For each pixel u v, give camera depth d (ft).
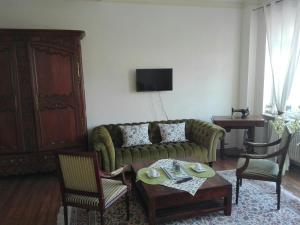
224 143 15.14
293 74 12.10
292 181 11.22
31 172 11.78
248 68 14.79
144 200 8.85
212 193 8.21
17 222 8.61
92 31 12.92
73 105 11.96
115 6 12.98
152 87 13.85
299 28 11.56
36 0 12.07
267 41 13.53
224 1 14.29
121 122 14.03
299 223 8.16
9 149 11.44
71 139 12.15
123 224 8.28
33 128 11.51
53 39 11.21
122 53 13.44
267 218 8.45
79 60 11.77
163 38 13.85
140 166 9.94
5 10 11.89
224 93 15.38
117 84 13.65
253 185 10.80
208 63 14.79
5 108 11.12
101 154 10.96
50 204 9.71
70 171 7.30
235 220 8.36
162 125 13.37
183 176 8.83
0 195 10.44
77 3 12.54
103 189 7.91
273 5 12.98
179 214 8.16
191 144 12.57
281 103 12.85
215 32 14.58
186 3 13.83
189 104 14.89
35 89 11.26
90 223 8.39
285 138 9.30
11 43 10.76
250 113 15.25
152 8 13.46
